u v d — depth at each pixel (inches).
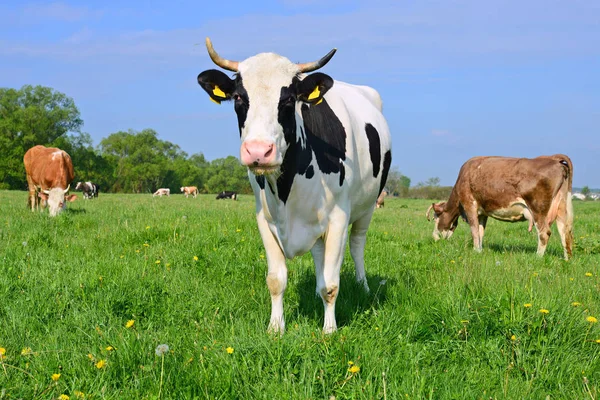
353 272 254.2
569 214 341.1
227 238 307.6
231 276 236.1
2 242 307.1
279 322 175.2
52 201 535.2
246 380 127.2
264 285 222.7
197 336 160.2
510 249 388.8
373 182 220.8
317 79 154.6
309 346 141.6
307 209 171.8
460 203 402.9
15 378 128.6
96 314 177.0
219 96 158.6
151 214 483.2
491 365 145.1
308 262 267.4
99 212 531.8
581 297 207.3
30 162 565.9
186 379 126.7
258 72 153.3
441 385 131.1
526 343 152.3
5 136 2844.5
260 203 174.1
